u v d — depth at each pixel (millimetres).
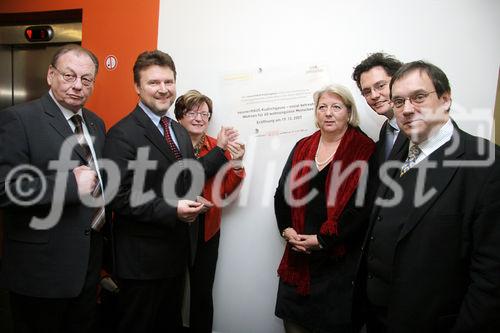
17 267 1259
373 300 1183
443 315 989
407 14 1686
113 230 1434
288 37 1844
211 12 1944
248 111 1916
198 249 1780
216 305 1985
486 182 946
